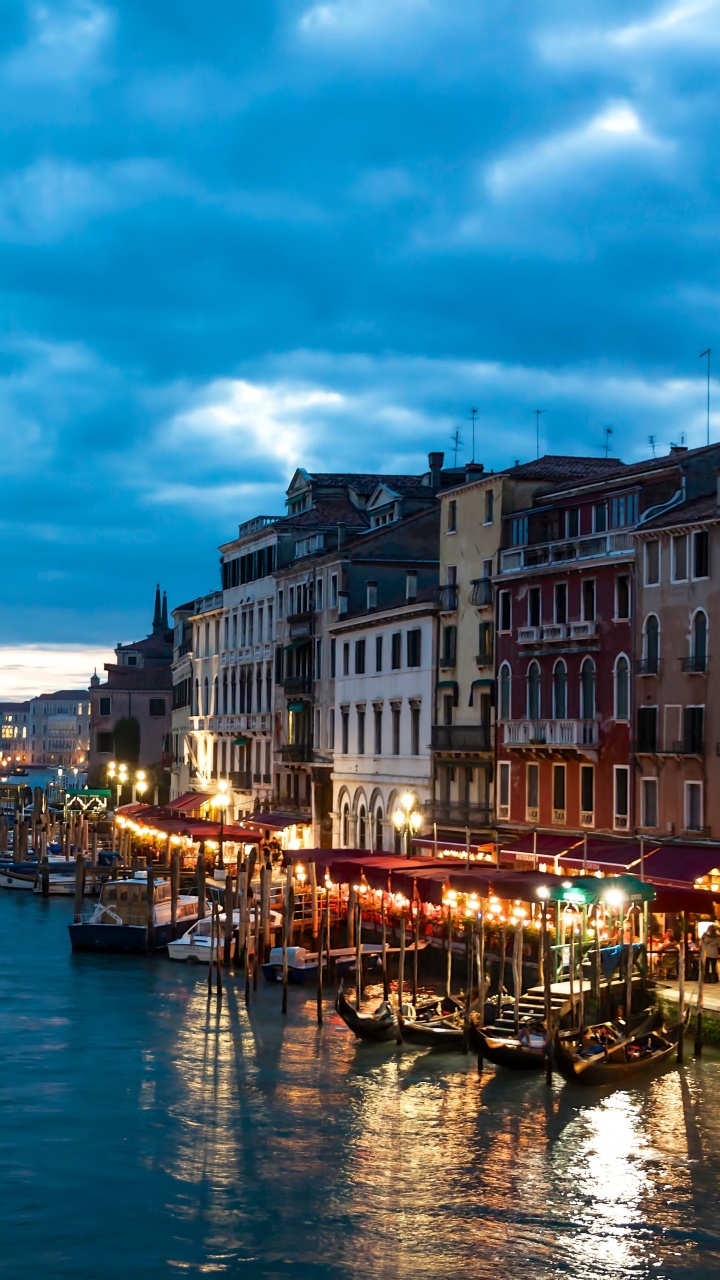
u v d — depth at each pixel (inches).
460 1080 1418.6
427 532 2824.8
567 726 1979.6
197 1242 1031.0
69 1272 981.8
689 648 1791.3
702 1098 1338.6
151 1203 1098.1
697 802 1777.8
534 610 2113.7
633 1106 1320.1
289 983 1915.6
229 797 3563.0
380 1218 1074.7
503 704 2175.2
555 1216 1079.6
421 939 1879.9
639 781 1871.3
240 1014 1724.9
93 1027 1649.9
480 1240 1039.6
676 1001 1503.4
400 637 2512.3
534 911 1689.2
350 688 2746.1
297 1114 1311.5
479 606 2239.2
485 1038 1438.2
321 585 2930.6
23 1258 1001.5
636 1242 1038.4
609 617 1941.4
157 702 5152.6
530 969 1672.0
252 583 3444.9
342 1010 1585.9
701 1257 1016.2
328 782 2891.2
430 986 1851.6
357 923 1739.7
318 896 2180.1
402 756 2484.0
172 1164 1179.9
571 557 2028.8
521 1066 1427.2
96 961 2110.0
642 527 1865.2
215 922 1818.4
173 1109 1326.3
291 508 3452.3
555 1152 1206.9
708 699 1759.4
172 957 2108.8
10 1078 1424.7
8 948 2230.6
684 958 1555.1
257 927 1951.3
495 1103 1338.6
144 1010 1745.8
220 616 3742.6
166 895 2337.6
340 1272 988.6
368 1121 1289.4
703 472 1870.1
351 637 2746.1
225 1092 1381.6
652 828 1843.0
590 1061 1358.3
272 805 3184.1
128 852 3107.8
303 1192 1122.0
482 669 2241.6
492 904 1699.1
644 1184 1138.7
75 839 3373.5
